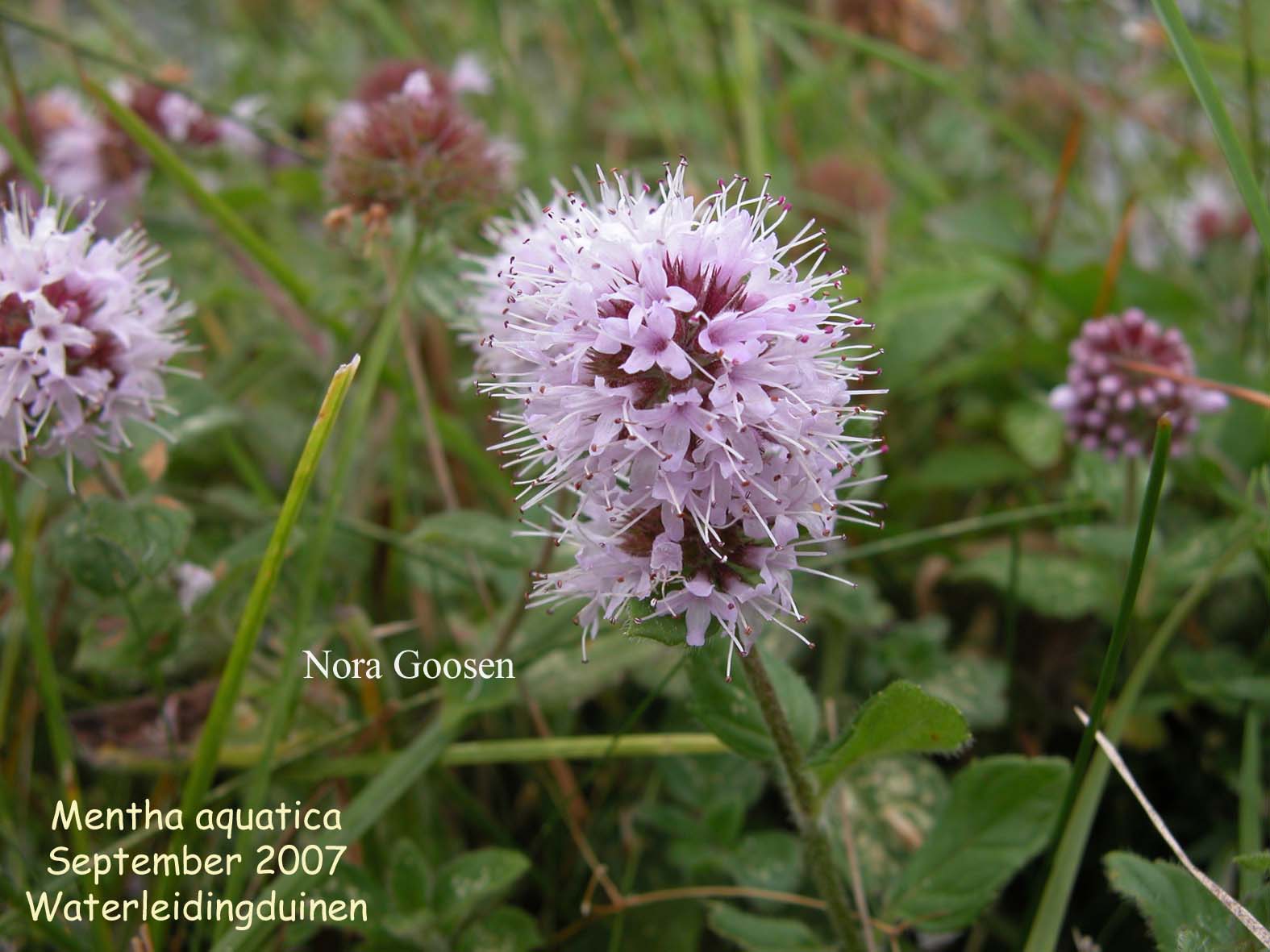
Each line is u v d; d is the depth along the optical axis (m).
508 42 0.20
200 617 0.10
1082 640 0.11
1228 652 0.10
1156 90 0.20
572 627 0.10
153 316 0.09
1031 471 0.13
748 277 0.07
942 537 0.11
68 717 0.10
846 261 0.16
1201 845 0.10
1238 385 0.13
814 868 0.08
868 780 0.10
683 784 0.10
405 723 0.11
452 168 0.11
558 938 0.09
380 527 0.13
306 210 0.18
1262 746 0.10
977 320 0.16
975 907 0.08
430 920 0.08
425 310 0.12
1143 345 0.11
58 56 0.21
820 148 0.20
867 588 0.11
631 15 0.23
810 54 0.22
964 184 0.20
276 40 0.24
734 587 0.07
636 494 0.06
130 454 0.10
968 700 0.10
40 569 0.11
